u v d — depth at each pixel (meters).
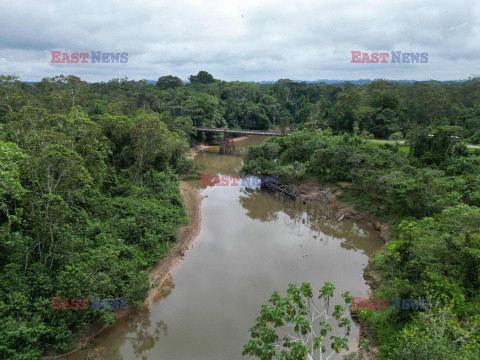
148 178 42.31
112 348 20.42
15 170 16.61
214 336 21.41
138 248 27.94
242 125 115.62
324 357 19.25
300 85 145.38
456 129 43.06
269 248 33.91
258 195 51.75
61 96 46.28
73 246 21.47
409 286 19.91
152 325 22.38
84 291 19.53
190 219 39.91
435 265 19.92
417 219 31.92
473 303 17.97
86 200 28.78
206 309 23.98
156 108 92.81
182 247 33.00
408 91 94.62
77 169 21.80
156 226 31.00
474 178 33.47
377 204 39.53
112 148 40.47
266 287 26.66
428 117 76.62
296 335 20.66
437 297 18.06
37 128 26.64
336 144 53.03
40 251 20.59
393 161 43.88
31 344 17.58
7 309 17.08
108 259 22.41
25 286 18.48
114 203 32.50
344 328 21.53
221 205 47.16
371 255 31.98
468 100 93.88
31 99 41.06
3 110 38.97
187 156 78.12
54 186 21.83
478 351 12.73
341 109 80.69
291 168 51.94
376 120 76.56
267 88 148.62
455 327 14.17
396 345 18.34
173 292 25.97
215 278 27.98
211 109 102.69
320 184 48.44
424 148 45.28
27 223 20.95
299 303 14.08
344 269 29.64
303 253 32.84
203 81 163.50
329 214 42.28
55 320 19.00
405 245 24.97
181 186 52.56
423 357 13.20
